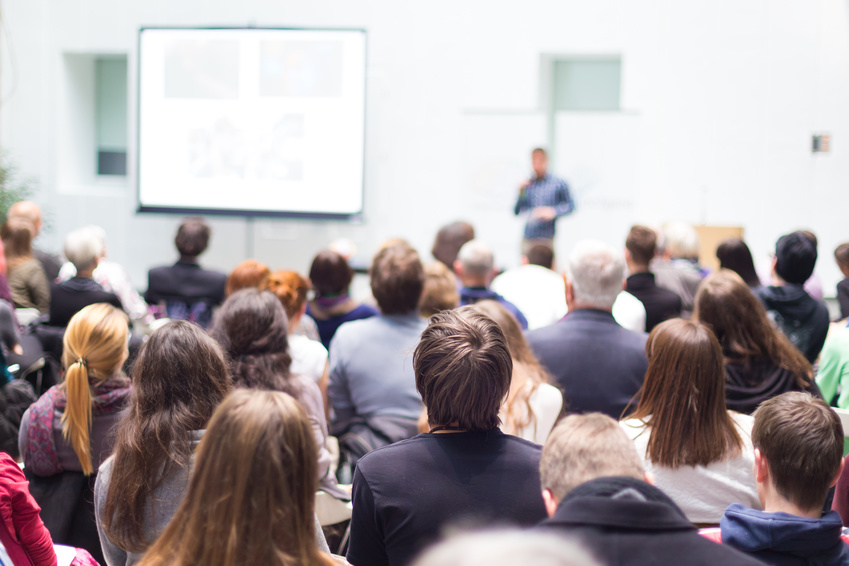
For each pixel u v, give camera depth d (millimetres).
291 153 7801
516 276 3986
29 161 8953
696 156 7734
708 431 1874
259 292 2363
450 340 1536
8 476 1665
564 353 2467
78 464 2082
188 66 7859
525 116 7684
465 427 1535
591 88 8422
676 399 1877
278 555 1098
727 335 2402
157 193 8031
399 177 8234
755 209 7664
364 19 8180
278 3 8297
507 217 7789
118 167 9242
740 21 7562
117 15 8633
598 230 7617
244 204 7918
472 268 3672
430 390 1536
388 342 2795
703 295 2441
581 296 2557
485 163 7793
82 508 2084
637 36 7766
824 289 7594
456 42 8055
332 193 7797
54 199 8906
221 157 7895
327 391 2939
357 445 2650
